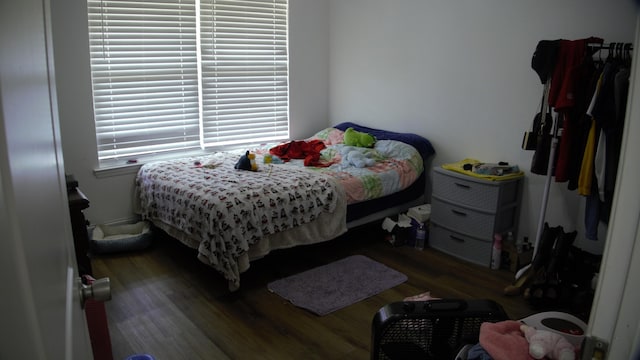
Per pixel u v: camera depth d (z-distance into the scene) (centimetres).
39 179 52
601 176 260
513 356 122
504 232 336
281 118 473
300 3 459
